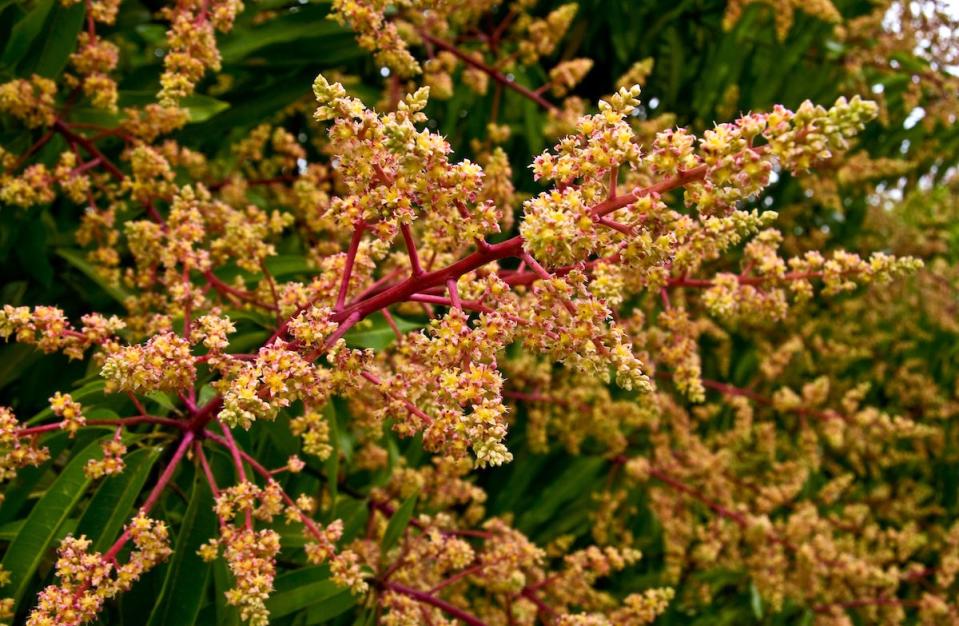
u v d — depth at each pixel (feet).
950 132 13.60
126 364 4.33
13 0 7.18
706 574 11.18
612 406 9.75
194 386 6.18
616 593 10.95
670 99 11.84
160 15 8.06
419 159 3.93
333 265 5.54
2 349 7.26
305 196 7.78
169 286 6.35
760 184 3.72
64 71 7.66
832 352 13.33
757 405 12.67
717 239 4.79
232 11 6.55
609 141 3.99
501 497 10.48
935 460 14.69
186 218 6.25
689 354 6.56
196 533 5.64
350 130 4.12
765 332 12.89
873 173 12.32
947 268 14.51
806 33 11.78
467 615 6.63
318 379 4.43
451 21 9.95
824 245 13.66
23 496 5.89
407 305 6.97
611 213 4.27
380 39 6.21
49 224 7.89
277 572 6.61
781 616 11.96
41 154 7.32
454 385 4.09
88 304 8.14
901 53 12.26
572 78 9.37
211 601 6.19
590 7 11.28
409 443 9.29
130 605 5.74
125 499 5.44
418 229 8.69
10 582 5.05
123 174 7.31
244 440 6.10
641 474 10.27
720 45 11.48
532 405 10.39
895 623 11.57
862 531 12.23
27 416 7.61
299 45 8.68
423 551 7.00
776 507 11.57
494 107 9.87
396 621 6.39
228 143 9.45
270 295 6.41
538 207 3.91
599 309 4.24
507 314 4.39
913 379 14.16
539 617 8.45
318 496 7.79
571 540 9.57
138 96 7.48
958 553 12.80
